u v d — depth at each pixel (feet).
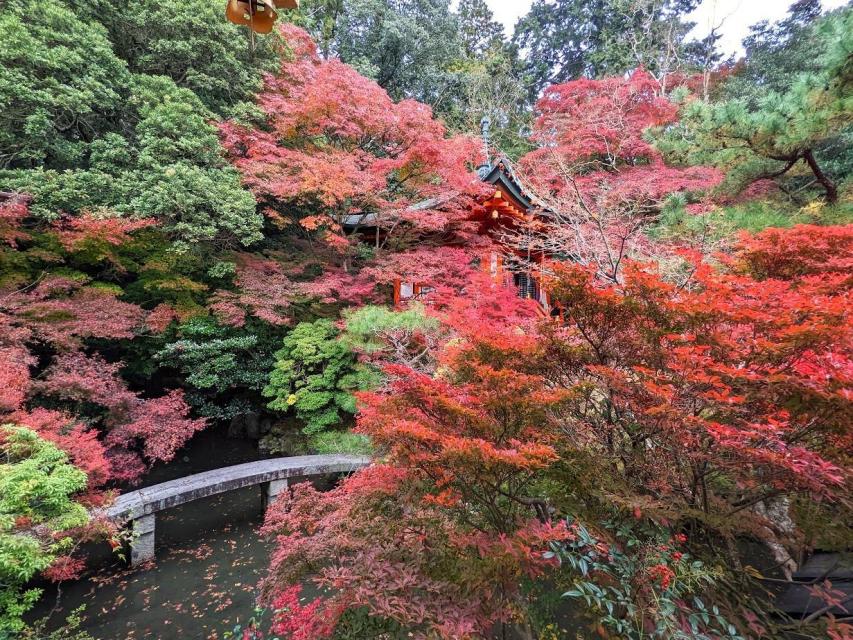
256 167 24.66
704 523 9.04
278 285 25.41
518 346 9.04
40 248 21.25
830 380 6.65
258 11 5.49
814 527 8.41
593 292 8.52
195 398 28.37
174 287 24.34
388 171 26.94
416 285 29.99
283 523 11.75
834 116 18.02
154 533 18.12
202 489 18.67
